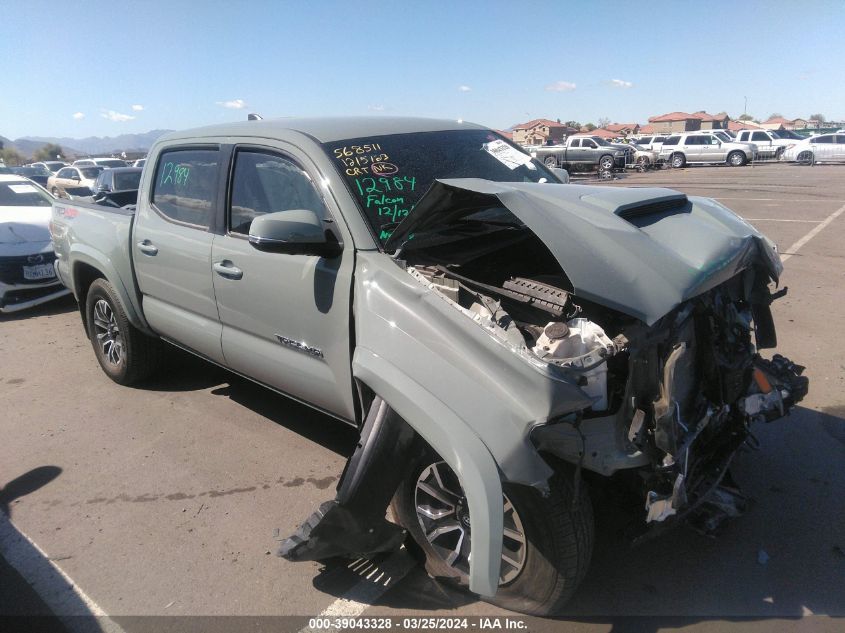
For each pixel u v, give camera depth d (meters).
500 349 2.23
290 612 2.71
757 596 2.71
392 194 3.11
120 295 4.49
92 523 3.34
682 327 2.50
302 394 3.27
